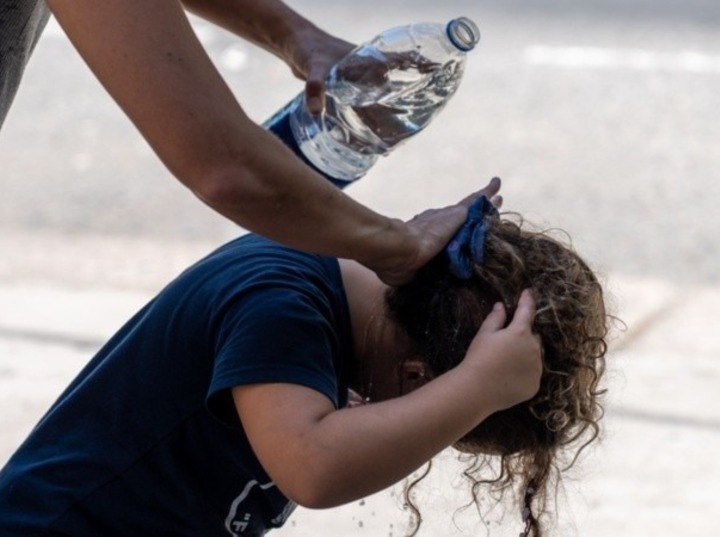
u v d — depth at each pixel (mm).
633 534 9867
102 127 19547
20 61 5434
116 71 4570
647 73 22000
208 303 5348
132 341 5523
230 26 6629
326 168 6328
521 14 25203
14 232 16016
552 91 21188
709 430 11422
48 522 5312
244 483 5383
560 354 5367
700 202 17125
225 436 5273
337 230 4867
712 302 14359
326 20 23797
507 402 5188
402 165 18203
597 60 22656
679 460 10969
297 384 4949
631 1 26344
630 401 11914
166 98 4543
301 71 6512
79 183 17516
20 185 17391
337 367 5309
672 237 16094
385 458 4906
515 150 18812
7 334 13078
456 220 5445
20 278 14641
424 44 6156
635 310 14047
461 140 19141
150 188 17422
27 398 11688
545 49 23172
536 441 5520
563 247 5648
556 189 17484
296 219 4773
